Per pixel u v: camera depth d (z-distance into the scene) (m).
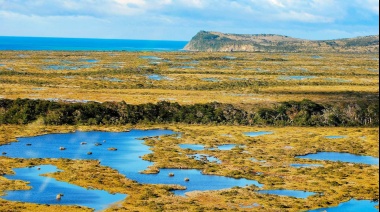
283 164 119.50
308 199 92.62
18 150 126.88
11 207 84.06
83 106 167.75
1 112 163.00
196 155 126.50
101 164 115.88
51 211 83.12
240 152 130.38
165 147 134.12
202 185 100.94
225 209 85.94
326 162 121.88
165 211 84.31
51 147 131.12
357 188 100.12
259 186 101.00
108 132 152.00
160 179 104.75
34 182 99.69
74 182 99.94
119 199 90.62
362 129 163.75
